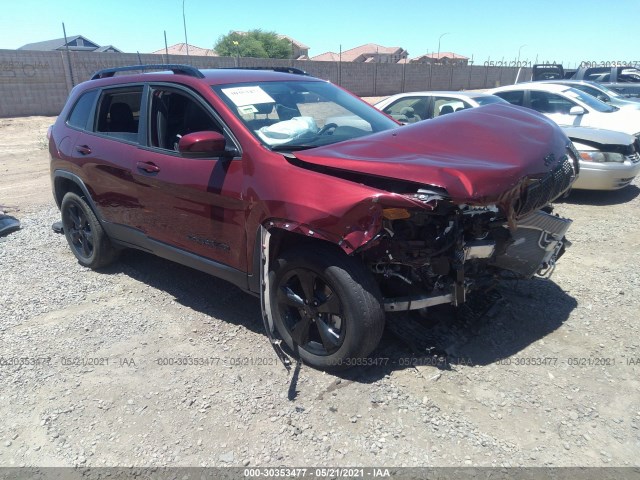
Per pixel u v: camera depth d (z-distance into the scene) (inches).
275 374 128.8
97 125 182.9
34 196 341.1
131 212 168.9
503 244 121.2
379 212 108.2
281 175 123.8
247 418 113.3
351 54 3457.2
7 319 161.0
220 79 153.0
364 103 181.3
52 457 104.8
